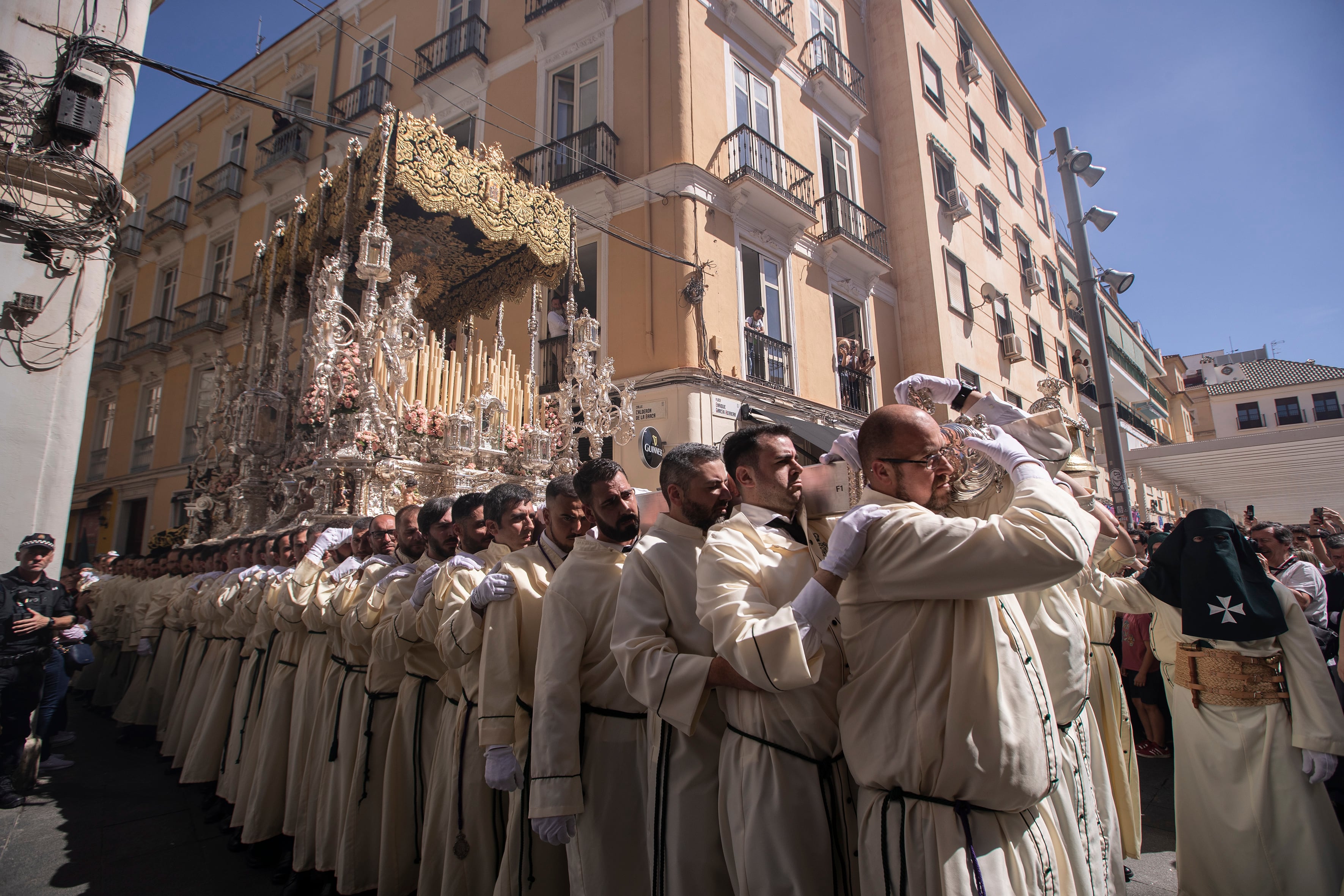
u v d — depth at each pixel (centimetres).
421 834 345
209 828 472
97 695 838
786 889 183
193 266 1870
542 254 757
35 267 643
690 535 247
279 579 463
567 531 298
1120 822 371
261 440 679
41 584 543
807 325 1309
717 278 1123
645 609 227
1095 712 373
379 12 1585
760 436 231
